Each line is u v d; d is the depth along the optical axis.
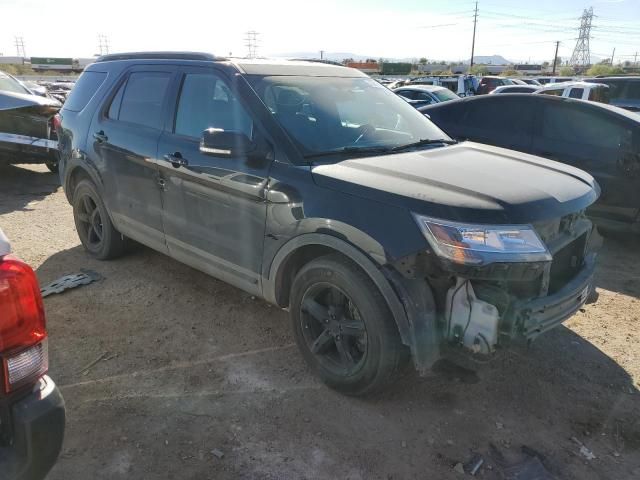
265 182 3.11
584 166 5.67
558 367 3.42
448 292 2.63
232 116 3.40
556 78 28.03
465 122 6.57
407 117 3.98
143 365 3.32
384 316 2.71
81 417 2.83
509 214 2.53
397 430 2.79
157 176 3.86
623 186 5.43
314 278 3.01
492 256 2.43
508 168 3.15
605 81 14.41
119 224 4.48
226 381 3.17
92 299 4.18
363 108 3.76
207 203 3.51
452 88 22.50
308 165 3.02
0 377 1.74
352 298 2.82
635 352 3.61
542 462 2.60
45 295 4.19
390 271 2.62
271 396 3.04
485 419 2.91
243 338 3.66
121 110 4.32
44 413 1.79
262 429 2.77
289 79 3.61
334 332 3.01
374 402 3.01
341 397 3.04
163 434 2.72
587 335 3.83
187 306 4.10
